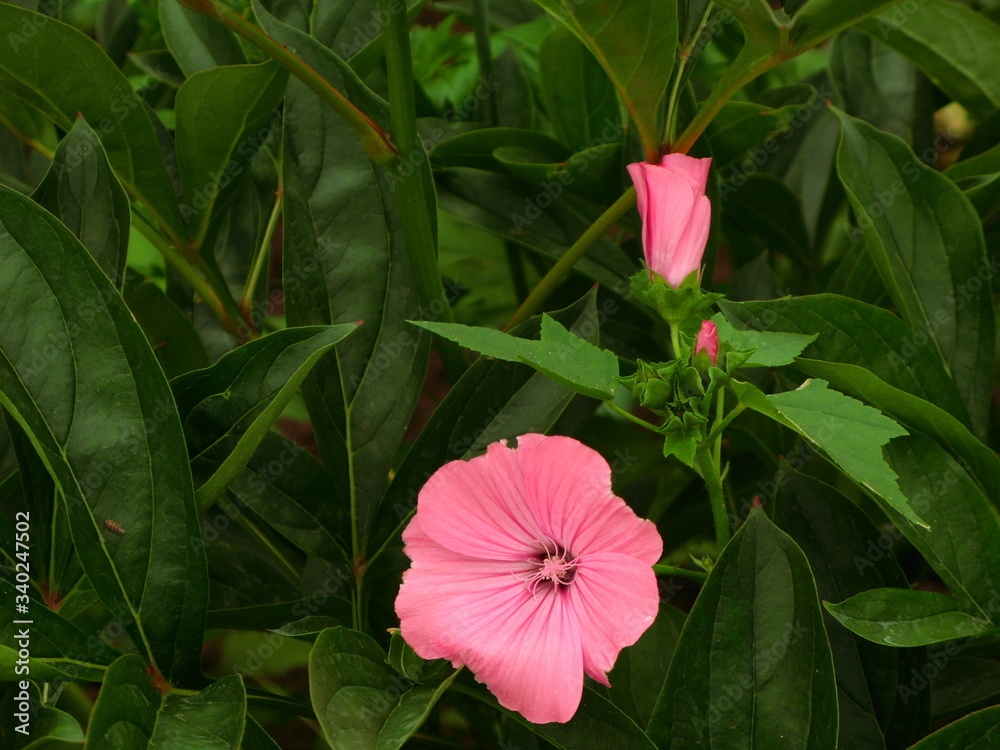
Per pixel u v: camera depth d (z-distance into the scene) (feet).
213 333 3.80
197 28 3.63
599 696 3.01
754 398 2.95
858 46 3.82
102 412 3.05
